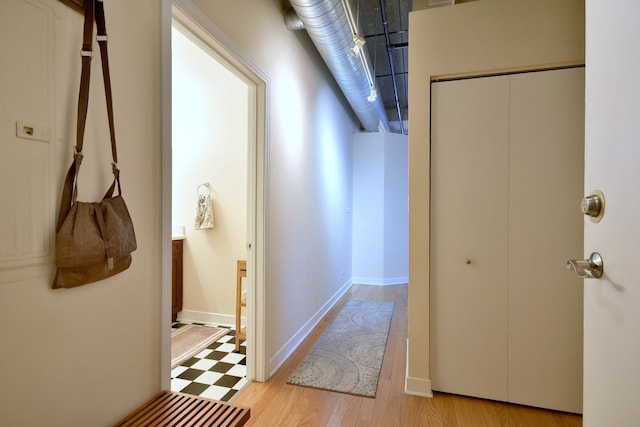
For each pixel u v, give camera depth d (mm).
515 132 1858
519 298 1855
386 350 2631
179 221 3369
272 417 1751
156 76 1243
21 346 818
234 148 3236
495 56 1858
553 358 1808
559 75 1799
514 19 1836
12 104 799
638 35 654
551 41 1784
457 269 1952
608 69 791
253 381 2121
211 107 3305
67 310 924
